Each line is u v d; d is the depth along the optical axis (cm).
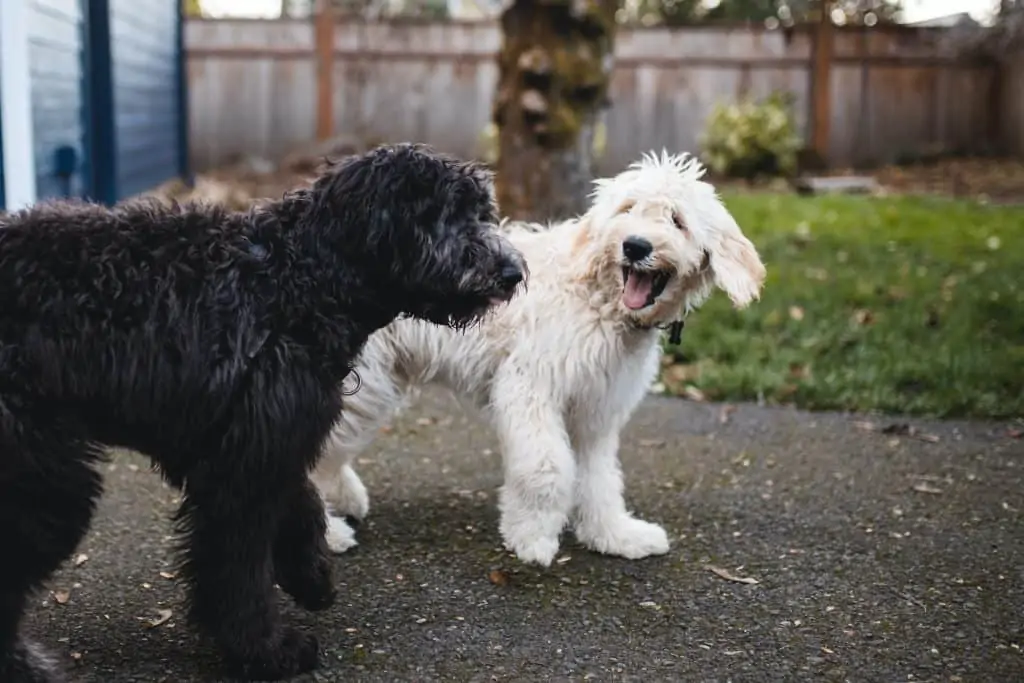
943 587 382
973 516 446
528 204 877
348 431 407
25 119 668
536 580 386
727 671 324
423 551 409
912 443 538
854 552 412
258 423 289
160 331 284
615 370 397
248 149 1570
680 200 383
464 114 1577
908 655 335
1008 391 600
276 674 314
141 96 1148
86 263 282
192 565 307
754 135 1498
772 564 401
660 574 393
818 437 546
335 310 301
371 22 1545
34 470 271
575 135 877
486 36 1555
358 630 347
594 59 875
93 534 414
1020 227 1049
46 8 766
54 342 274
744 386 615
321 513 346
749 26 1576
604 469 418
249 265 296
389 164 294
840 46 1588
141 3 1144
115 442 298
